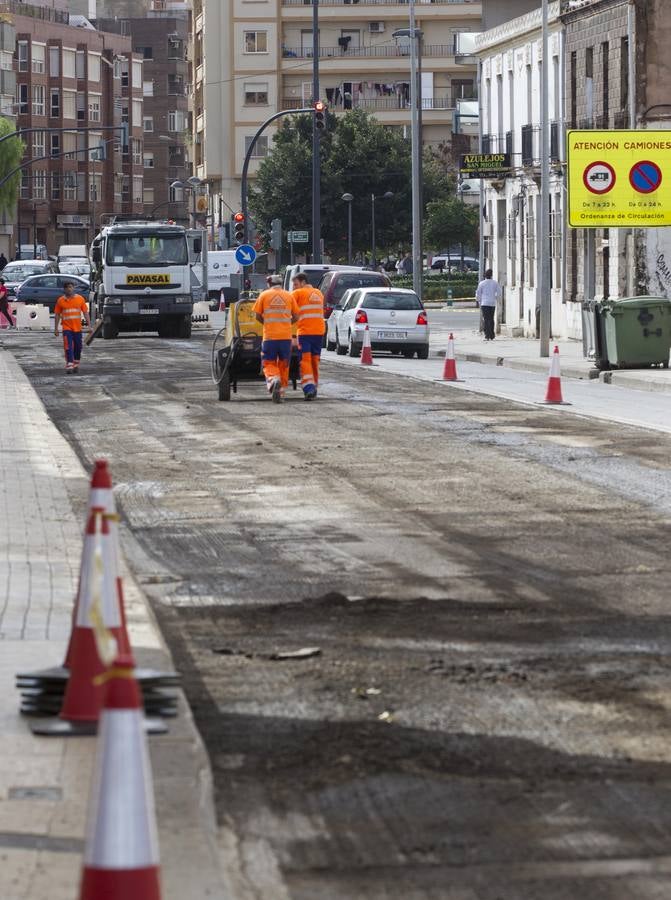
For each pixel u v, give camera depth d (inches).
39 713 639.8
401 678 722.2
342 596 914.1
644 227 3695.9
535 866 486.6
